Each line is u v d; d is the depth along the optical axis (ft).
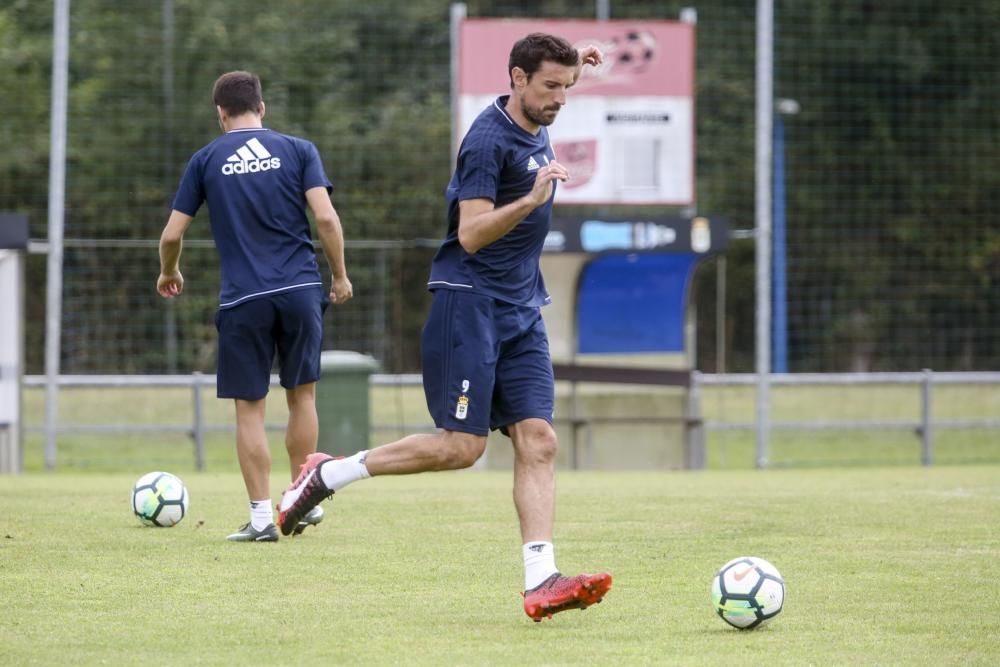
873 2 264.52
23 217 131.23
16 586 54.49
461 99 149.48
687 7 277.23
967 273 253.85
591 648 43.91
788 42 269.85
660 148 154.51
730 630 46.91
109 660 41.96
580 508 83.46
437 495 92.22
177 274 70.69
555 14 281.74
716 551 65.16
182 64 251.60
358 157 257.96
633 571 59.31
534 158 50.52
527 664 41.57
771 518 78.23
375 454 53.36
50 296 137.90
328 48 269.23
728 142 271.28
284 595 53.01
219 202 68.03
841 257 257.14
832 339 253.65
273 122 256.11
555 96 49.90
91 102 240.32
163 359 206.18
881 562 61.72
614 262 147.64
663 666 41.32
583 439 148.46
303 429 70.64
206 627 46.91
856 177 262.88
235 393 67.87
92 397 147.74
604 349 149.89
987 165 254.68
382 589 54.39
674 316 150.82
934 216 256.32
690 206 155.43
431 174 259.60
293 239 68.64
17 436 132.98
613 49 153.28
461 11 149.18
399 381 151.64
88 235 231.91
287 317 68.18
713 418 182.50
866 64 265.13
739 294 277.44
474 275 50.93
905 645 44.52
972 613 49.96
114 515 77.92
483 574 57.93
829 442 177.88
